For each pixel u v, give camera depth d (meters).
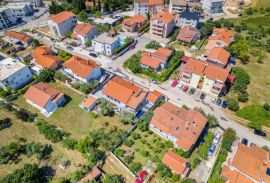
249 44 118.69
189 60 93.50
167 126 69.75
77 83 88.06
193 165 64.62
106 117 78.12
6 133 70.94
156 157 65.44
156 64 97.50
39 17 141.88
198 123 70.88
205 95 89.88
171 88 92.00
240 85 91.06
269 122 79.38
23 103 81.75
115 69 100.38
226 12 161.62
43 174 61.56
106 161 65.44
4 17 126.50
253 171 59.34
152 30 125.88
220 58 96.56
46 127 70.88
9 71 85.19
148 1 143.50
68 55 104.38
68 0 155.12
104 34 113.88
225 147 68.62
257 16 153.62
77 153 66.62
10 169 61.91
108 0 147.62
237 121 80.44
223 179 60.72
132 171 62.56
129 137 71.75
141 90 82.56
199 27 135.88
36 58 97.69
